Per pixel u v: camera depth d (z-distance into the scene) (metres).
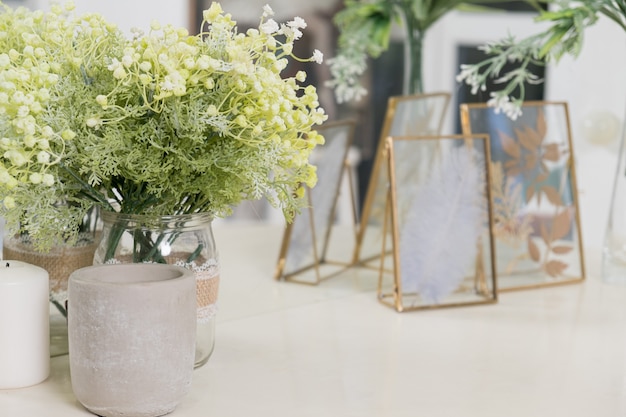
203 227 1.04
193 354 0.94
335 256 1.70
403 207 1.43
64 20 0.99
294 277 1.55
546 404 0.99
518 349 1.19
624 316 1.37
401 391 1.02
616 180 1.55
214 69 0.92
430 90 2.71
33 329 1.00
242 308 1.37
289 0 2.53
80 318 0.89
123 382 0.89
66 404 0.96
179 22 2.45
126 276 0.95
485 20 2.64
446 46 2.69
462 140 1.46
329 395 1.00
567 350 1.19
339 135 1.59
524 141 1.55
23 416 0.92
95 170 0.94
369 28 1.87
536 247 1.55
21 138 0.91
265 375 1.07
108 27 0.98
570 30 1.52
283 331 1.25
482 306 1.41
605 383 1.06
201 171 0.95
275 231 1.96
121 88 0.91
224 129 0.92
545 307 1.41
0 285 0.98
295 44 2.57
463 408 0.97
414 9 1.75
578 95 2.54
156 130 0.95
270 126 0.96
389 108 1.60
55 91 0.93
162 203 1.01
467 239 1.44
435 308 1.39
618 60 2.47
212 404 0.97
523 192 1.54
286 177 1.07
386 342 1.21
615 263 1.56
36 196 0.95
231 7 2.47
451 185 1.43
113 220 1.00
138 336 0.88
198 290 1.04
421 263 1.39
